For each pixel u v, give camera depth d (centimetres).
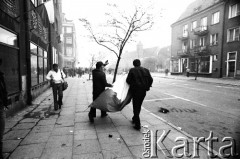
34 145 345
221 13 2381
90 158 297
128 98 477
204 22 2764
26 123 480
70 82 1923
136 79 423
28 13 730
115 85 509
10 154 309
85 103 756
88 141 364
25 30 720
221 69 2403
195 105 757
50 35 1372
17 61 640
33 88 818
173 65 3669
